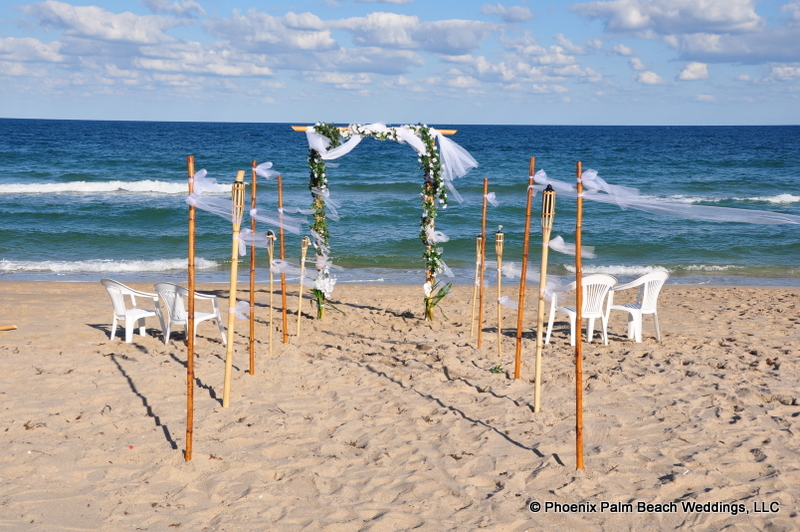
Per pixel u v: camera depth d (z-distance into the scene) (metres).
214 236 20.25
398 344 8.50
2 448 5.10
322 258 10.34
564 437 5.40
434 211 10.27
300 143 70.88
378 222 23.27
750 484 4.57
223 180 34.78
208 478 4.67
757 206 28.53
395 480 4.68
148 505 4.32
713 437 5.39
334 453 5.12
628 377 6.96
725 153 61.72
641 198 5.21
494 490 4.57
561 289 8.52
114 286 8.35
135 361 7.41
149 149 56.72
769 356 7.87
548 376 7.03
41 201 26.08
